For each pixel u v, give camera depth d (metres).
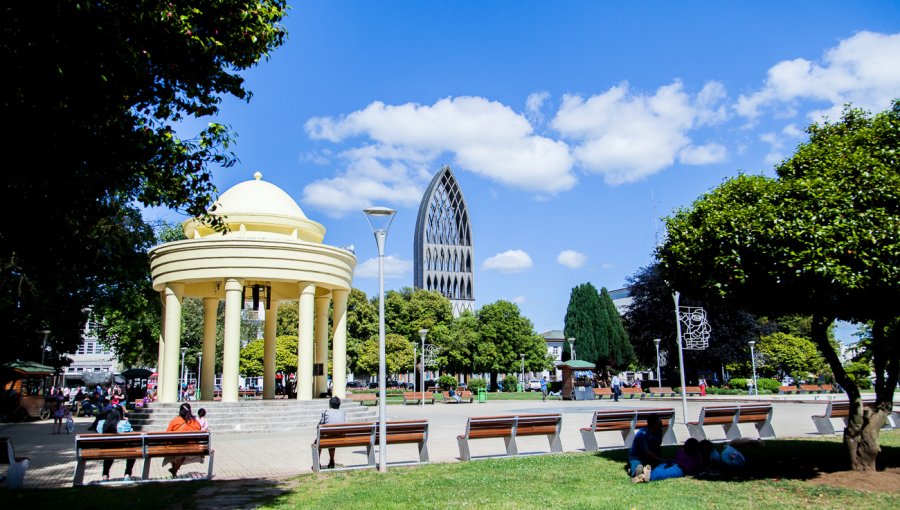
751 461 11.28
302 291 25.00
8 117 7.97
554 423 13.55
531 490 9.13
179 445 10.87
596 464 11.47
